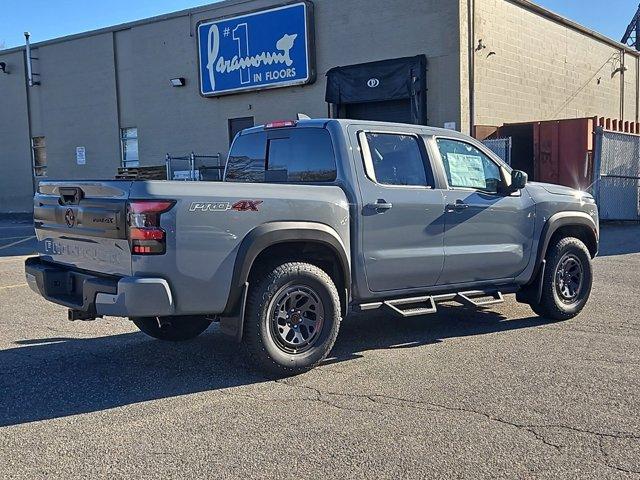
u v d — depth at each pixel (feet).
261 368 18.30
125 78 86.17
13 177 99.96
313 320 18.89
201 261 16.94
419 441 13.91
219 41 74.69
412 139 21.56
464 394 16.76
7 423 15.43
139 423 15.28
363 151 20.26
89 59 89.25
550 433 14.20
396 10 63.31
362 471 12.57
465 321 25.26
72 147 92.79
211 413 15.84
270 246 18.49
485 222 22.48
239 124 76.18
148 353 21.49
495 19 66.39
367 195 19.88
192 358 20.83
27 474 12.71
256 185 17.99
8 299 31.32
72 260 18.94
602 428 14.46
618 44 97.35
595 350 20.66
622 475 12.25
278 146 22.06
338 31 67.00
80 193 18.08
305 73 68.49
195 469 12.81
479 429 14.48
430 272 21.27
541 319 25.29
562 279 24.86
